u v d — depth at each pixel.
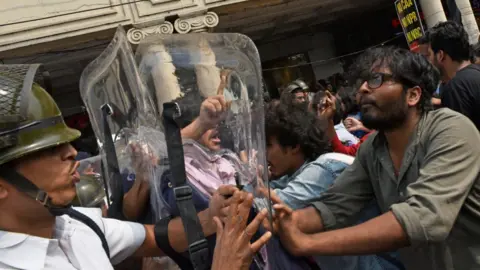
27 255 1.01
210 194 1.29
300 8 9.32
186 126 1.28
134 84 1.28
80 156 2.47
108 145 1.54
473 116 2.38
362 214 1.79
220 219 1.19
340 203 1.69
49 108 1.05
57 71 9.20
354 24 11.68
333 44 12.26
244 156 1.30
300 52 12.16
